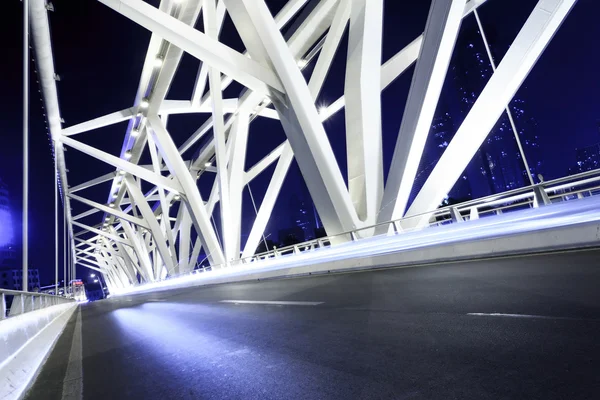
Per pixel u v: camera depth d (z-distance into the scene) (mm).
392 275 10133
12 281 78625
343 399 2818
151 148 40375
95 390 4488
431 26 12500
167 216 50562
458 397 2500
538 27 10539
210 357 5031
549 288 5086
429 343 3730
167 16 14633
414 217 13875
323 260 15891
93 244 107125
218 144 26500
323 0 23453
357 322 5258
